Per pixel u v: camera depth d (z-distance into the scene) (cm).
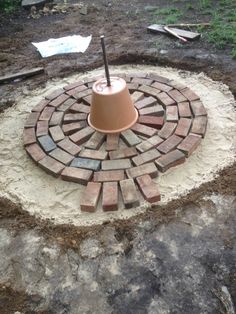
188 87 252
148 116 222
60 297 146
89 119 221
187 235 162
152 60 284
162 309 138
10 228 175
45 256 161
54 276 154
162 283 146
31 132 223
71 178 192
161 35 316
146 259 155
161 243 160
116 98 202
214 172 190
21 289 150
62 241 166
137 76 260
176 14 344
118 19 357
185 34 305
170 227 166
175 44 300
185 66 273
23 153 217
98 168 195
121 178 187
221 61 272
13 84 281
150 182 183
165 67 278
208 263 151
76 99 242
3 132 235
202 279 146
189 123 214
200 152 203
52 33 346
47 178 200
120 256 157
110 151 204
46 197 189
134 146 204
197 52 286
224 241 158
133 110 216
